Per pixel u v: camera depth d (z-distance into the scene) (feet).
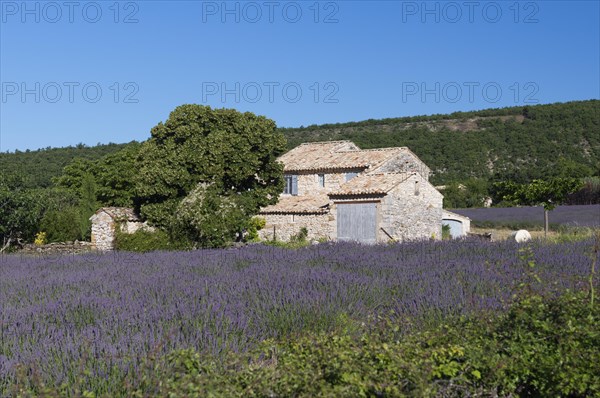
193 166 99.66
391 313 25.49
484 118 363.76
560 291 26.22
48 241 114.42
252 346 22.70
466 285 32.96
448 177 274.77
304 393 15.46
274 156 109.70
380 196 104.68
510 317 21.70
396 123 375.25
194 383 15.40
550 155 296.51
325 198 120.57
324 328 25.71
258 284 34.35
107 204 149.38
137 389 16.80
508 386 17.88
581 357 18.25
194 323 24.68
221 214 88.22
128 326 24.35
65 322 26.53
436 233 113.09
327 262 48.39
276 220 118.01
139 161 103.91
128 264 51.78
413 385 16.31
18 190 107.24
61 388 16.33
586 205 175.22
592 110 339.36
